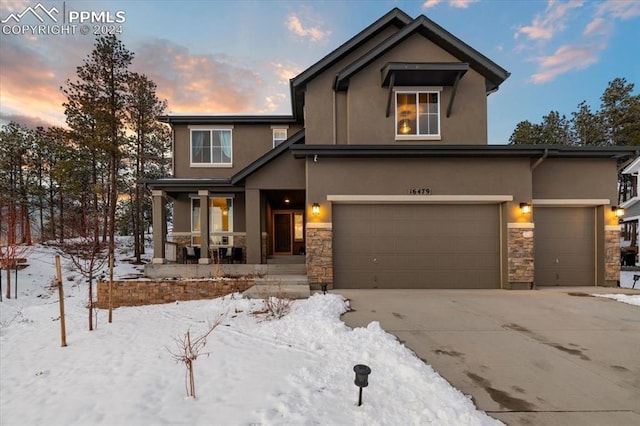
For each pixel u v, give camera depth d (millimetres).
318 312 5992
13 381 3865
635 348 4480
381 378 3451
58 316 8203
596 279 9727
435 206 9453
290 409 2881
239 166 14188
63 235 16516
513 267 9141
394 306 6945
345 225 9383
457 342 4699
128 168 18094
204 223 11875
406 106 10430
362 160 9281
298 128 14359
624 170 20688
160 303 9227
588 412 2914
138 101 16781
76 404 3207
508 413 2877
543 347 4508
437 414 2717
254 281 9266
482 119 10430
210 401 3131
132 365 4176
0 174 18938
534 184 9703
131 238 26828
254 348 4543
